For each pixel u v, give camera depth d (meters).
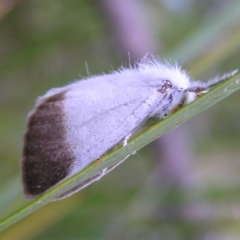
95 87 0.11
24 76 0.16
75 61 0.16
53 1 0.15
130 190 0.15
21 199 0.14
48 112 0.11
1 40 0.16
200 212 0.15
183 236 0.15
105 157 0.11
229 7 0.15
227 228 0.15
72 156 0.11
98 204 0.15
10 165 0.15
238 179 0.16
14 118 0.16
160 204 0.15
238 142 0.16
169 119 0.11
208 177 0.16
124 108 0.11
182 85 0.11
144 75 0.11
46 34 0.16
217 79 0.11
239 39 0.15
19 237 0.14
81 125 0.11
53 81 0.16
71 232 0.14
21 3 0.15
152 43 0.15
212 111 0.17
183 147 0.15
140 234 0.15
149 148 0.15
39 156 0.11
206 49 0.15
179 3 0.16
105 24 0.15
